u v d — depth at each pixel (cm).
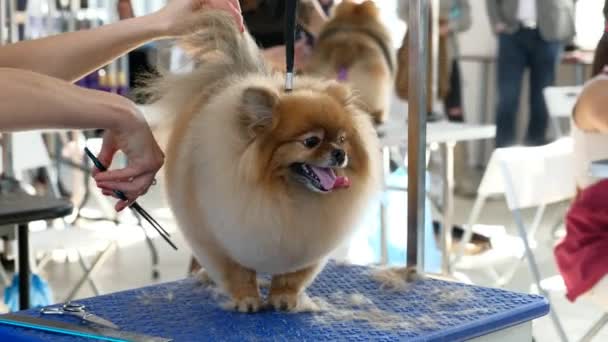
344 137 142
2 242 377
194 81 154
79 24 459
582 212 253
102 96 134
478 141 720
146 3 662
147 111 156
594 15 652
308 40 445
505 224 545
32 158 357
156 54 181
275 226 135
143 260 482
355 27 427
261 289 163
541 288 311
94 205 505
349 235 147
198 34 162
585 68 651
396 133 372
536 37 628
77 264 469
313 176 136
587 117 254
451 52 677
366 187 147
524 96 660
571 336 355
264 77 155
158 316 144
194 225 143
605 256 244
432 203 453
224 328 136
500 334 145
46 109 126
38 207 207
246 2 357
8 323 136
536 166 315
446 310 145
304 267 146
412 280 167
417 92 167
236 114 137
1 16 322
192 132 141
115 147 145
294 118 137
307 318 141
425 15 165
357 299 152
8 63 158
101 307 150
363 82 411
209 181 136
